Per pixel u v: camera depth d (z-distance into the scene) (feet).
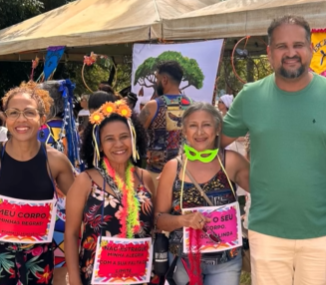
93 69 54.60
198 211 8.48
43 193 8.97
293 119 8.14
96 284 8.24
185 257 8.57
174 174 8.68
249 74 31.09
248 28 18.22
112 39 23.15
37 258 9.12
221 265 8.63
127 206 8.39
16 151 8.90
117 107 8.61
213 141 8.91
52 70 25.79
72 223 8.57
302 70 8.04
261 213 8.57
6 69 48.49
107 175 8.52
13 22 47.32
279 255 8.55
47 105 9.66
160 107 14.47
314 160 8.11
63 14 31.04
